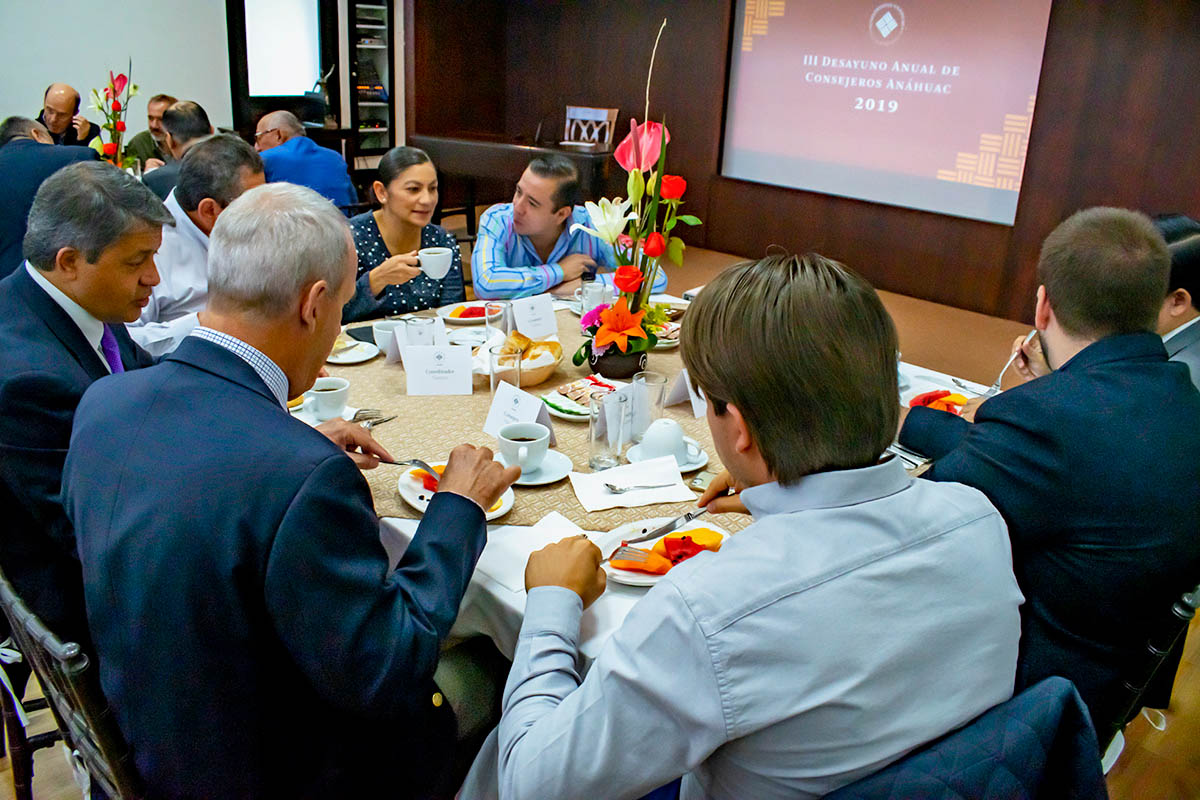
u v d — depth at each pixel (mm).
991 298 5469
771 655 762
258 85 7289
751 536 832
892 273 5883
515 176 6203
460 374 1935
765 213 6410
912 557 824
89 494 998
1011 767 812
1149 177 4727
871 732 784
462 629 1330
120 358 1704
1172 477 1172
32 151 3221
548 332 2332
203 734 977
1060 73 4898
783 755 789
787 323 803
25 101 6562
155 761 989
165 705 964
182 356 1053
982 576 856
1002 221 5316
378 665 986
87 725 1004
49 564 1381
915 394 2062
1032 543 1234
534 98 7738
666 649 778
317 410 1768
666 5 6516
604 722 803
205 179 2352
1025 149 5117
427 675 1041
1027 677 1268
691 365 874
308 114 7555
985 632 850
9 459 1316
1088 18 4730
